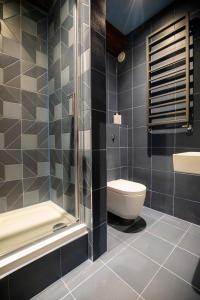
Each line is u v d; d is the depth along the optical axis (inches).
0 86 58.4
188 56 63.4
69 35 55.0
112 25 80.7
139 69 82.6
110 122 89.7
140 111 83.3
